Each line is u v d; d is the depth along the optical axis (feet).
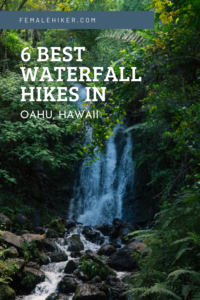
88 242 23.30
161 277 9.97
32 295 15.15
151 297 10.30
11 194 26.78
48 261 18.28
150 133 23.99
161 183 25.94
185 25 9.73
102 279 15.85
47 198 30.07
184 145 12.61
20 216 23.49
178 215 9.66
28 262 17.13
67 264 17.29
